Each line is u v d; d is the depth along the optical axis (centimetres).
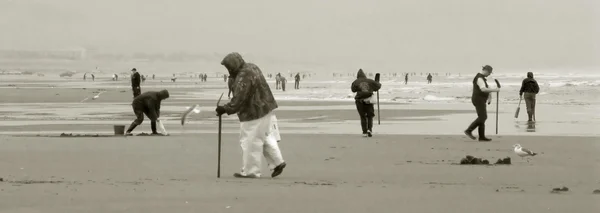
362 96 6431
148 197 2780
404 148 5372
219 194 2891
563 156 4822
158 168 4034
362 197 2842
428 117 9938
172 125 8356
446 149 5303
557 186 3331
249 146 3656
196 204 2616
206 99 17162
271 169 3706
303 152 5044
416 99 16588
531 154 4469
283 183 3369
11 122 9019
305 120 9381
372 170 4006
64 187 3059
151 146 5384
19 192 2869
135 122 6706
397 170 4016
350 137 6391
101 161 4369
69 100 16212
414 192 3019
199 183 3303
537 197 2883
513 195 2938
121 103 14775
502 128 7888
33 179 3434
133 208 2503
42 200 2658
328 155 4856
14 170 3866
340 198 2811
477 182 3484
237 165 4238
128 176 3619
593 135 6750
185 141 5831
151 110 6662
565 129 7706
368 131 6431
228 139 6094
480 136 6062
